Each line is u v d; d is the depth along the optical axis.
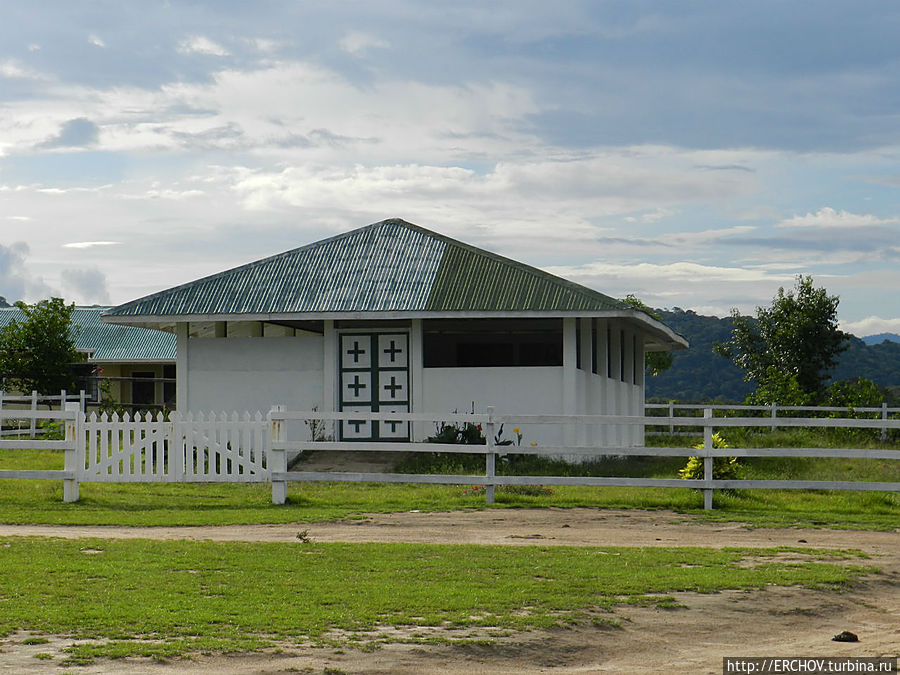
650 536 14.95
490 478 17.94
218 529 15.41
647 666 8.92
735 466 19.92
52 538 14.00
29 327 40.78
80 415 18.23
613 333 31.28
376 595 10.63
